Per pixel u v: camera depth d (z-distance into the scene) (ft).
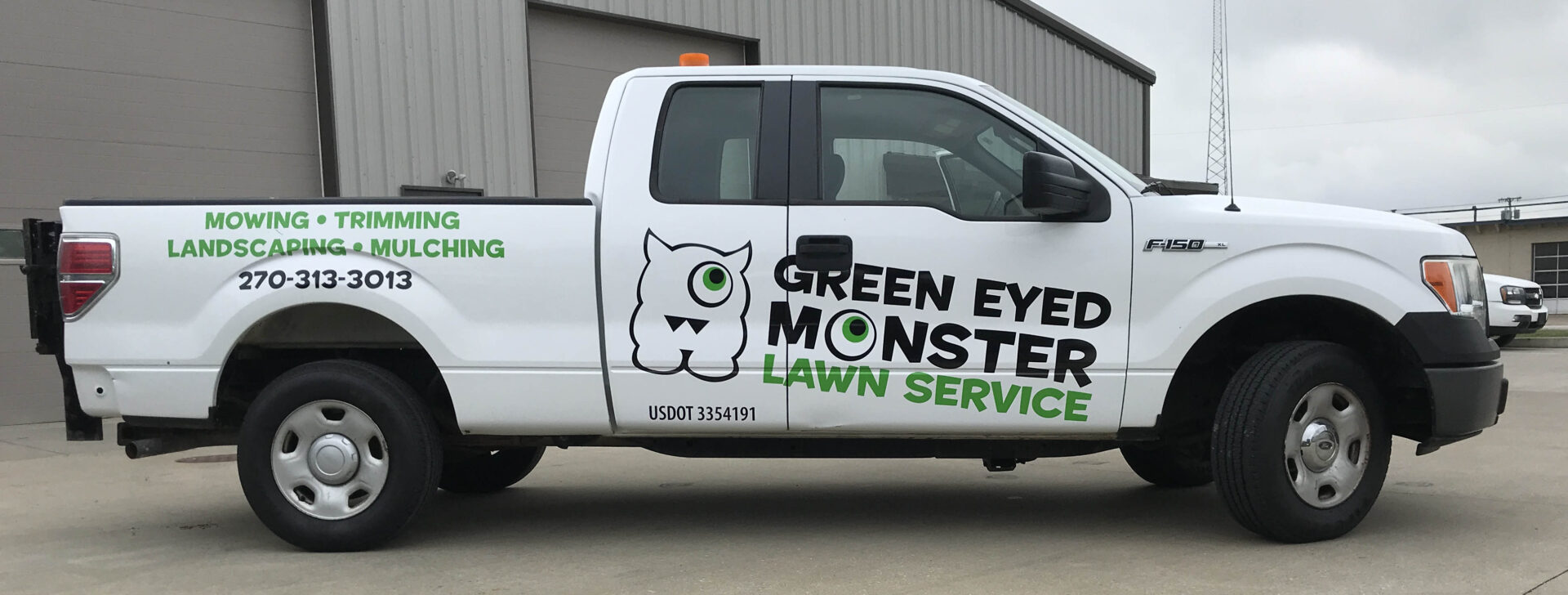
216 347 14.06
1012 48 62.13
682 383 13.93
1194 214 13.93
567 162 42.19
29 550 15.17
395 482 14.20
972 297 13.85
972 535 15.30
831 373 13.84
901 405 13.91
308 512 14.38
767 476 21.02
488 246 14.03
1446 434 14.07
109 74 31.73
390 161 36.81
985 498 18.38
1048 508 17.31
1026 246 13.85
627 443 14.98
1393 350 14.51
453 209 14.10
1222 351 15.14
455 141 38.42
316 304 14.51
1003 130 14.52
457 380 14.06
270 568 13.83
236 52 34.17
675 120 14.60
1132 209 13.94
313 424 14.29
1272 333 15.23
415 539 15.48
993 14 60.54
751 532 15.74
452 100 38.34
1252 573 12.87
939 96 14.64
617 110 14.66
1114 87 72.02
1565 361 48.11
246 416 14.33
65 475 22.06
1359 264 13.89
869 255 13.85
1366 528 15.16
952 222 13.93
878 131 14.53
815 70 14.73
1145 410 13.89
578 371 13.99
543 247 14.01
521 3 40.06
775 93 14.58
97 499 19.38
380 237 14.08
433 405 15.15
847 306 13.87
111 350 14.24
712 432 14.19
